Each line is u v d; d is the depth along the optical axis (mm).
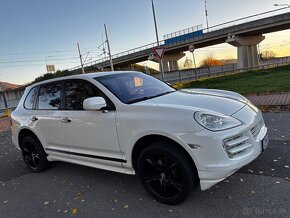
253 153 3322
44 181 4957
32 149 5449
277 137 5688
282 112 8180
